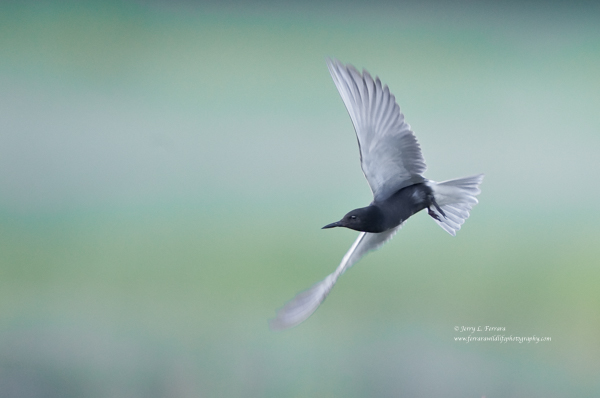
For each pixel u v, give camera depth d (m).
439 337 16.22
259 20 43.19
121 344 15.67
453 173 26.52
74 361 15.23
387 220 14.08
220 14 42.84
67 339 15.93
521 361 15.47
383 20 43.53
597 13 43.69
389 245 20.27
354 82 14.02
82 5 41.03
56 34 38.94
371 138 14.05
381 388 15.18
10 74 35.19
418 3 43.97
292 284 19.25
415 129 29.64
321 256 20.53
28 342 15.80
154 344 15.72
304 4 44.03
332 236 21.52
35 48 37.81
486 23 42.78
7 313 17.25
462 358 15.43
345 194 24.92
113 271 20.02
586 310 17.81
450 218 14.12
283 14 43.53
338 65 14.02
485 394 15.17
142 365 15.23
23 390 15.11
